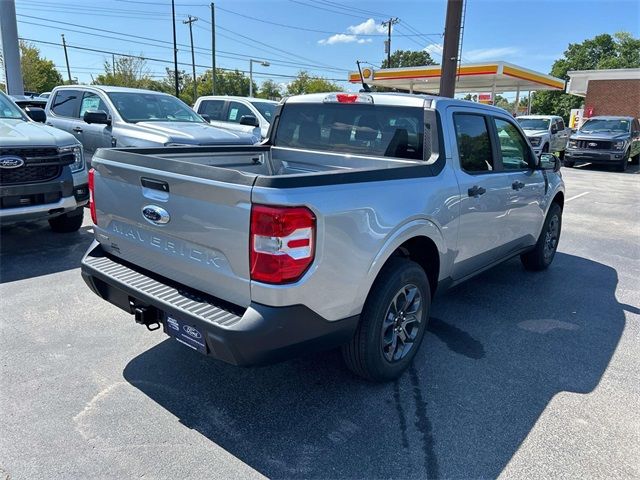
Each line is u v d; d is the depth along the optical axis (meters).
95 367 3.33
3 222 5.16
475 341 3.95
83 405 2.91
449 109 3.71
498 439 2.74
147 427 2.74
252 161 4.44
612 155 17.58
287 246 2.35
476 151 3.98
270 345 2.43
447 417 2.93
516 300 4.88
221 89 69.00
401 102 3.74
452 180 3.53
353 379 3.31
